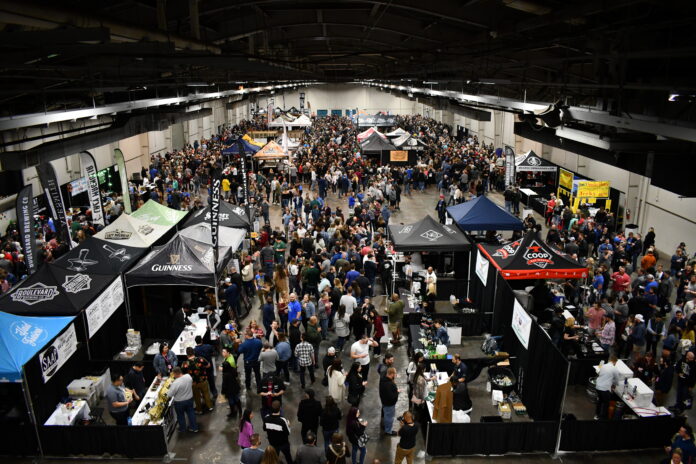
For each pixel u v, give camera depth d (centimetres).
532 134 1418
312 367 1190
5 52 725
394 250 1619
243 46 1647
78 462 960
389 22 1427
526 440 977
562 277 1351
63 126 1902
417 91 2631
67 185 2328
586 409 1141
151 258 1366
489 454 980
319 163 3259
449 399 975
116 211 2255
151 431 956
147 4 952
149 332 1403
